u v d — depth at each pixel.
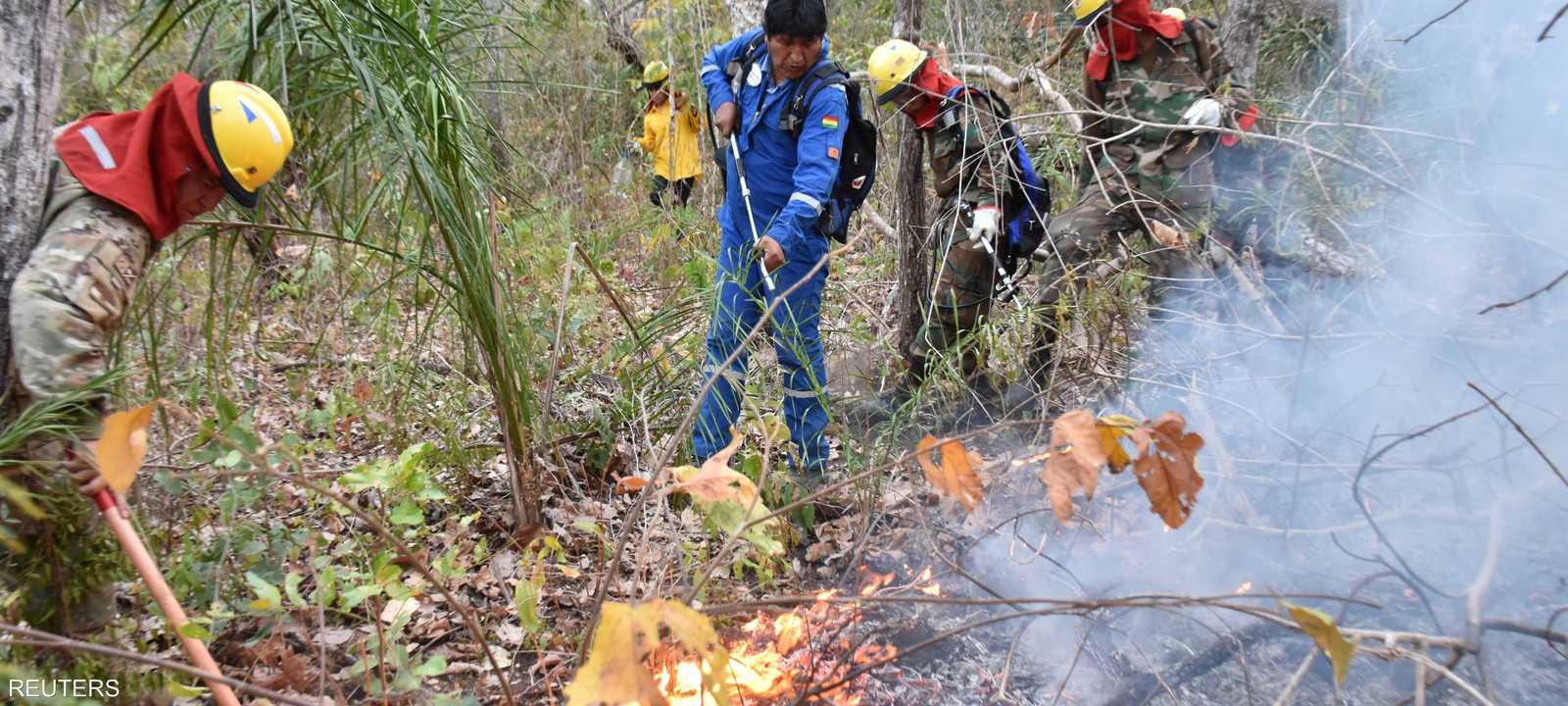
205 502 3.20
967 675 2.77
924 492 3.61
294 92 2.96
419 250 3.12
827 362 4.75
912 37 4.35
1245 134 3.75
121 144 2.16
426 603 3.02
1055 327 3.98
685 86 6.69
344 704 2.26
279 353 4.43
